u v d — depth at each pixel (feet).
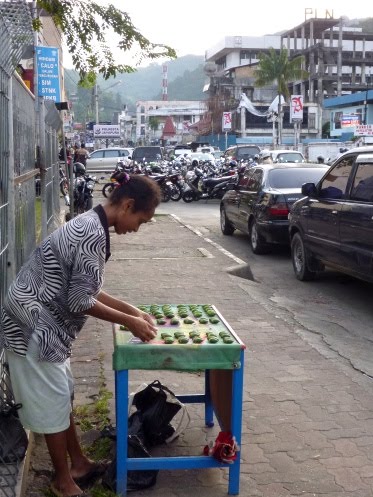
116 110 484.33
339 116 198.18
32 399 10.61
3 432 11.12
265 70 191.52
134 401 13.28
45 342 10.34
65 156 53.57
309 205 29.68
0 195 13.79
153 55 18.06
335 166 28.09
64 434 11.07
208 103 281.54
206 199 72.54
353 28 296.30
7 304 10.52
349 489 11.94
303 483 12.10
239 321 22.84
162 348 10.89
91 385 16.56
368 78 271.49
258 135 240.53
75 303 10.36
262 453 13.16
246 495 11.67
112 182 11.66
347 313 25.48
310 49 250.57
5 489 10.59
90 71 18.37
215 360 11.00
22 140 21.25
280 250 40.04
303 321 23.86
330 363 18.63
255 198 38.42
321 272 33.09
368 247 24.11
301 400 15.83
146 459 11.33
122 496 11.37
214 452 11.41
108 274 30.58
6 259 14.51
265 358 18.95
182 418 13.64
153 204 10.91
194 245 39.63
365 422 14.64
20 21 14.67
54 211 42.93
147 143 351.46
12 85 16.52
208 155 121.29
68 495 11.32
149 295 26.48
